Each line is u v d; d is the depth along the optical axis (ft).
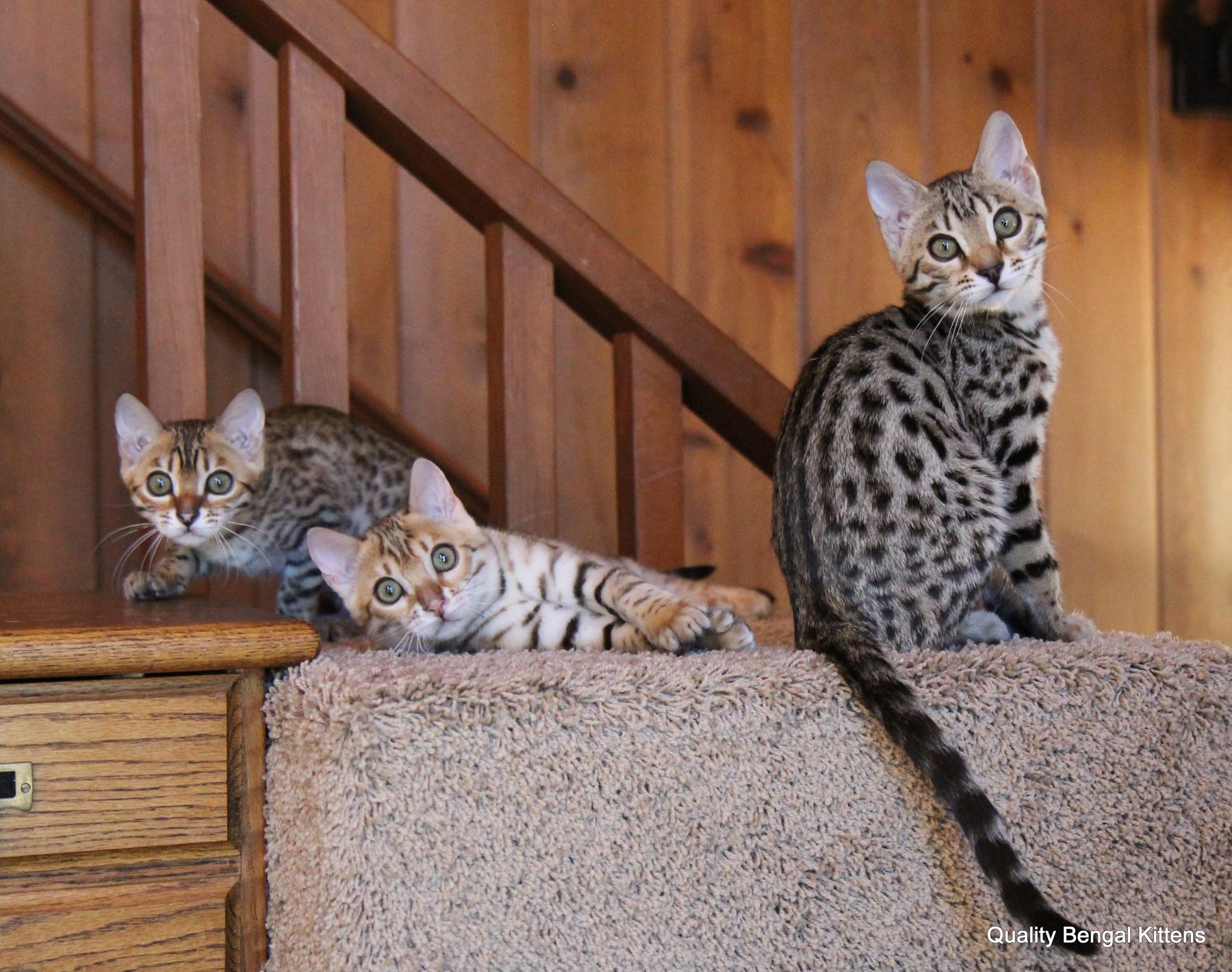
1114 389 11.31
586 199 10.11
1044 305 6.57
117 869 4.24
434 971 4.25
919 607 5.57
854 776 4.72
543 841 4.39
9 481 8.94
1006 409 6.15
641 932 4.50
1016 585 6.11
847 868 4.71
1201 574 11.47
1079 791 4.92
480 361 9.97
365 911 4.14
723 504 10.36
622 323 7.45
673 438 7.55
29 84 9.02
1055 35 11.20
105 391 9.21
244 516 7.35
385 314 9.73
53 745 4.19
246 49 9.46
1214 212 11.51
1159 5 11.47
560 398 10.07
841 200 10.71
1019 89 11.12
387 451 8.22
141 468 7.18
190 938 4.35
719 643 5.62
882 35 10.80
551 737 4.41
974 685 4.85
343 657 4.98
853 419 5.80
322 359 6.70
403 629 6.36
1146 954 4.95
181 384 6.42
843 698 4.73
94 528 9.15
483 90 9.87
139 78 6.33
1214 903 5.05
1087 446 11.21
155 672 4.31
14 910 4.11
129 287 9.30
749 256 10.50
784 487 5.94
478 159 6.90
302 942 4.24
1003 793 4.85
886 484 5.63
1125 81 11.39
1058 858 4.90
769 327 10.54
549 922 4.40
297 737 4.29
